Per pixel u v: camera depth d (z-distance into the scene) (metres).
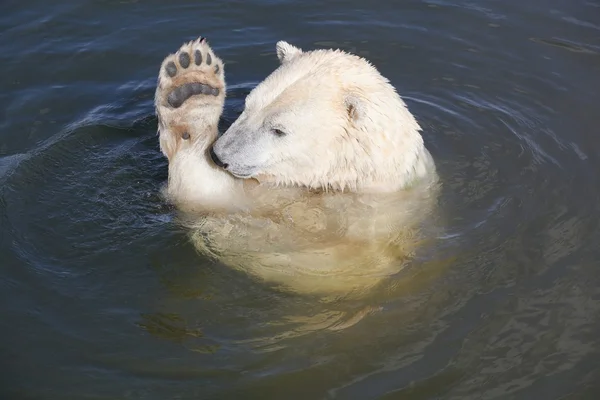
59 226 11.76
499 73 16.20
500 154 13.60
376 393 9.34
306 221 11.41
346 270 10.95
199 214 11.48
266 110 10.99
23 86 15.45
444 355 9.82
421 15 18.05
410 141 11.46
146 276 11.02
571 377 9.48
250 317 10.44
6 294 10.62
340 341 10.07
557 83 15.83
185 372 9.59
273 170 11.49
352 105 10.80
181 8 17.91
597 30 17.52
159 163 13.23
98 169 13.03
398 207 11.62
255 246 11.17
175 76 11.40
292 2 18.25
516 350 9.85
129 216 11.98
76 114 14.76
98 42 16.77
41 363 9.68
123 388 9.37
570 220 11.96
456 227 11.77
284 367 9.70
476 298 10.64
